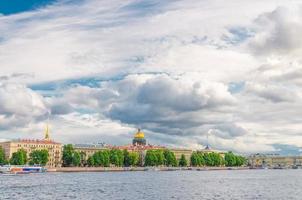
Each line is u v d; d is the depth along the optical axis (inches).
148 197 4761.3
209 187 6318.9
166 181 7854.3
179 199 4554.6
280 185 6948.8
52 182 7160.4
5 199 4419.3
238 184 7121.1
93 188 5969.5
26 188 5797.2
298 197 4859.7
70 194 5029.5
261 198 4717.0
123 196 4867.1
